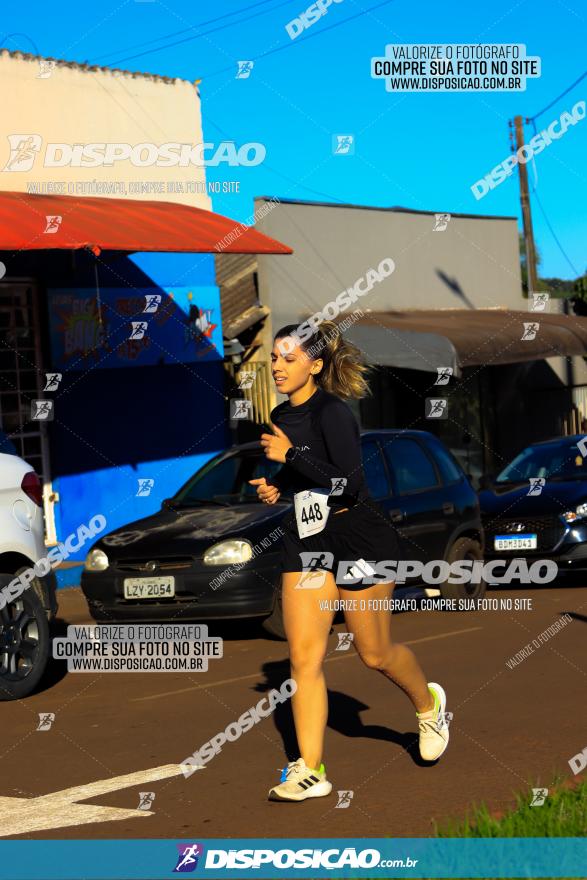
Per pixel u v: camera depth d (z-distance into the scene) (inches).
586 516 608.1
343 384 253.4
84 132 737.0
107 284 729.0
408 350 892.6
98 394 727.1
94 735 331.9
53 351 687.1
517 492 633.0
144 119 773.9
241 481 508.7
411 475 534.3
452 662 411.8
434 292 1083.9
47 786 279.3
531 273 1337.4
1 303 669.9
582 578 653.3
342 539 245.9
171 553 459.2
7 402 673.6
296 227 915.4
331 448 242.8
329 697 358.6
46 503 692.7
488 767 275.3
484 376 1142.3
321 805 248.8
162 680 405.7
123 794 267.6
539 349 983.6
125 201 727.1
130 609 463.8
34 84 708.7
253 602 452.8
